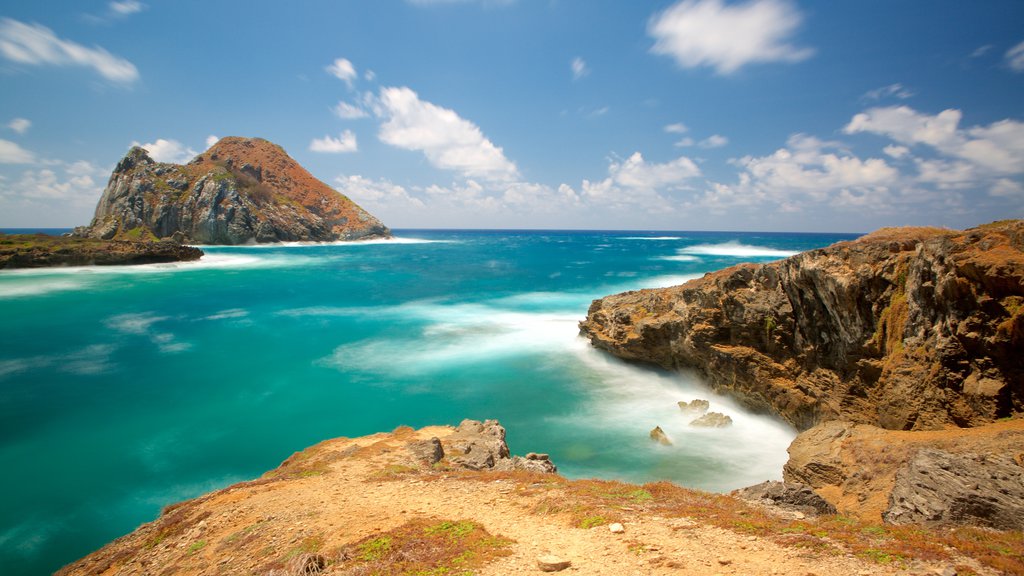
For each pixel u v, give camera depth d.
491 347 42.09
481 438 22.33
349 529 11.57
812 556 8.34
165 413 29.61
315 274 91.00
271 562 10.34
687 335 30.78
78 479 22.64
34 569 17.14
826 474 17.11
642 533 9.94
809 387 24.45
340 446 22.06
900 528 9.46
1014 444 13.62
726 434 25.61
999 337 16.17
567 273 90.88
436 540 10.17
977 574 7.22
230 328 49.25
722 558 8.52
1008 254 16.17
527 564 8.89
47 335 45.94
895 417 19.52
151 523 15.27
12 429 27.39
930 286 18.67
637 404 30.20
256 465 23.91
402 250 153.62
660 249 150.12
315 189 189.25
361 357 39.84
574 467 22.56
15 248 83.81
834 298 22.69
